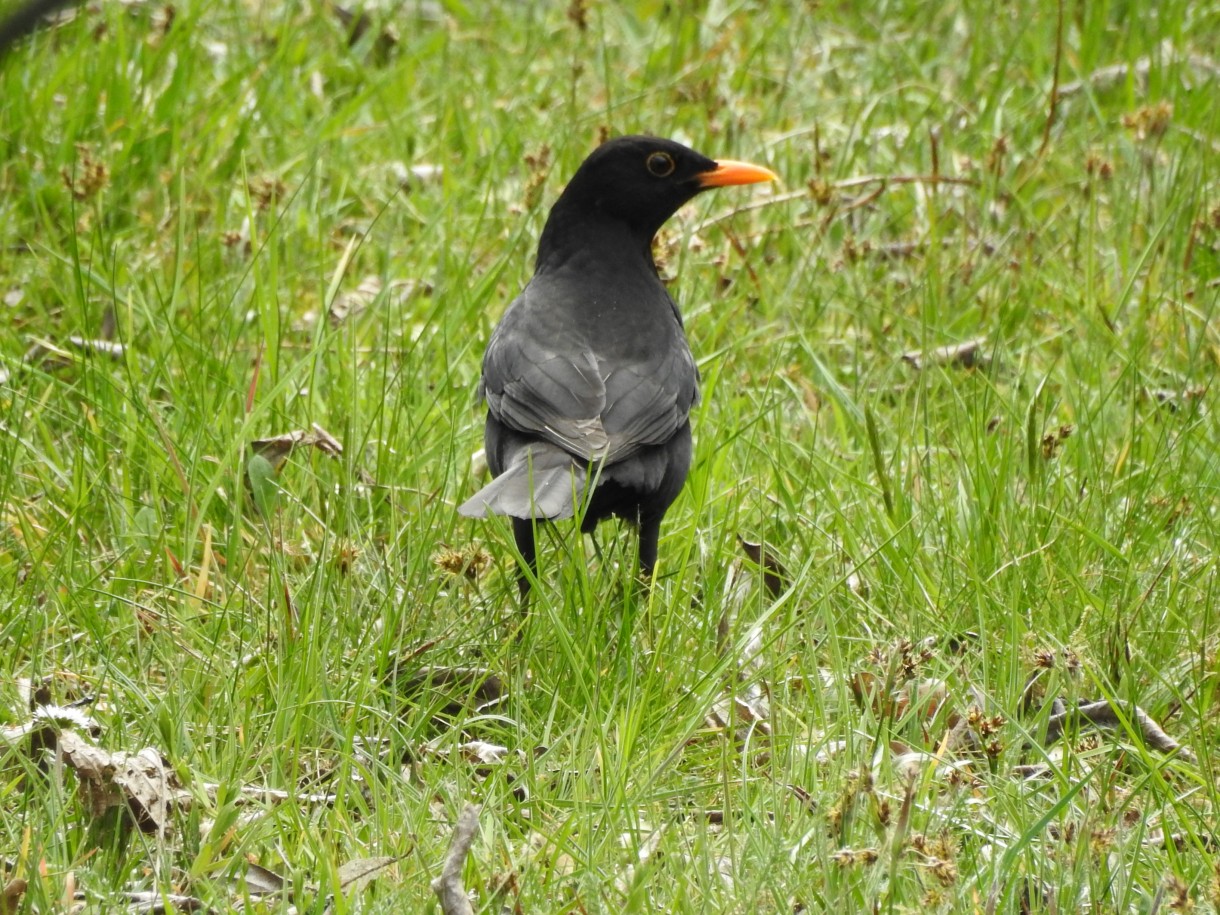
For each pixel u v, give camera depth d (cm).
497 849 690
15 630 858
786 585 958
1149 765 731
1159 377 1238
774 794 716
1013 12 1930
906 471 1064
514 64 1816
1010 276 1367
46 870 652
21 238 1366
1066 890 655
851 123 1666
